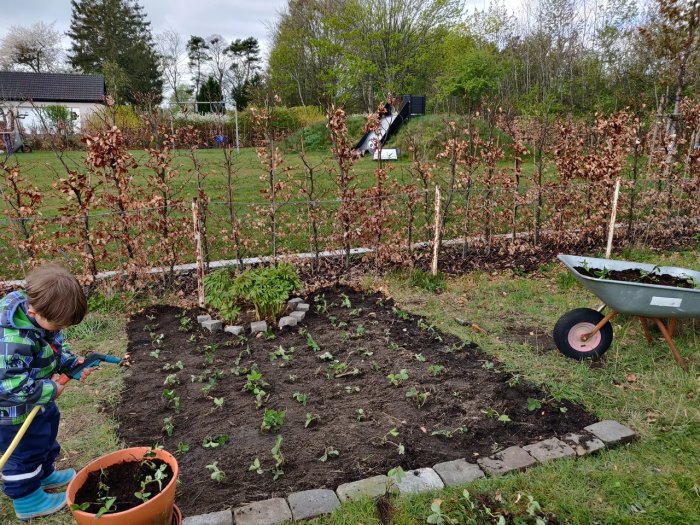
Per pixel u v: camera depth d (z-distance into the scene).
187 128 8.50
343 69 34.53
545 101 23.02
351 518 2.80
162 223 6.64
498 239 8.60
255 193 12.30
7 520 2.90
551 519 2.83
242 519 2.77
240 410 3.92
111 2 50.50
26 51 49.84
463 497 2.93
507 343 5.07
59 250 6.29
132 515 2.24
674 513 2.85
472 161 8.11
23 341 2.53
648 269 5.04
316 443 3.49
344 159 7.37
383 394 4.12
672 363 4.61
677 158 11.20
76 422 3.81
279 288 5.48
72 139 21.44
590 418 3.79
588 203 8.80
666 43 10.40
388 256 7.48
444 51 31.41
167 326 5.67
